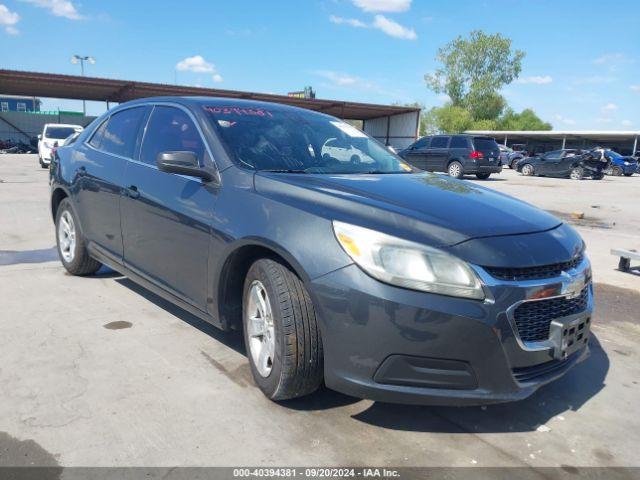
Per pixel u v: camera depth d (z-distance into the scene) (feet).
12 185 42.93
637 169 104.42
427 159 71.51
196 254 10.77
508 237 8.55
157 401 9.48
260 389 9.71
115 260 13.98
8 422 8.68
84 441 8.27
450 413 9.62
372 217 8.50
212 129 11.39
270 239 8.97
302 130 12.68
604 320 15.25
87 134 16.31
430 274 7.82
